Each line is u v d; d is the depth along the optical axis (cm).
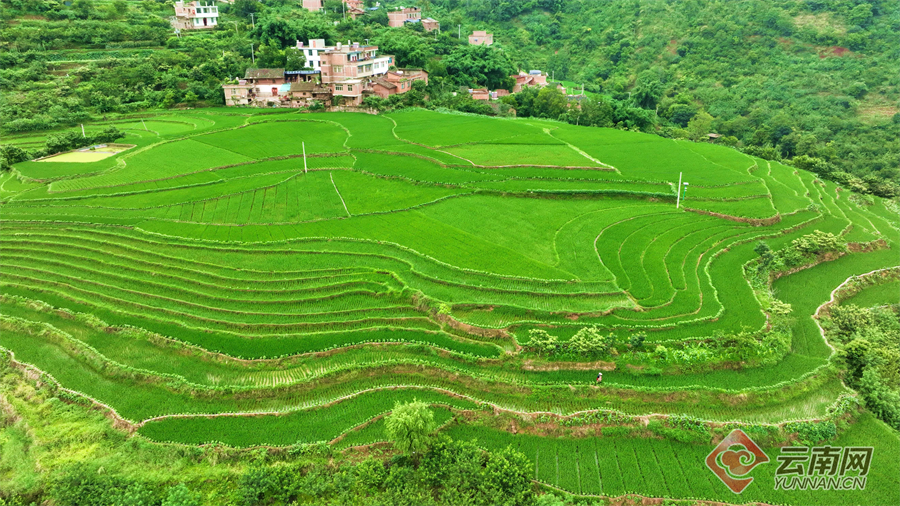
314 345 4525
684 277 5394
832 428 3697
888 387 4062
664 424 3725
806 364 4309
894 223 7675
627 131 11212
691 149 9919
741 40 15500
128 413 3944
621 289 5112
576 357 4256
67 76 12250
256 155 9419
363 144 9944
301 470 3516
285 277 5494
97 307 5116
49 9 14138
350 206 7212
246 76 13225
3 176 8712
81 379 4300
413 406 3509
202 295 5231
